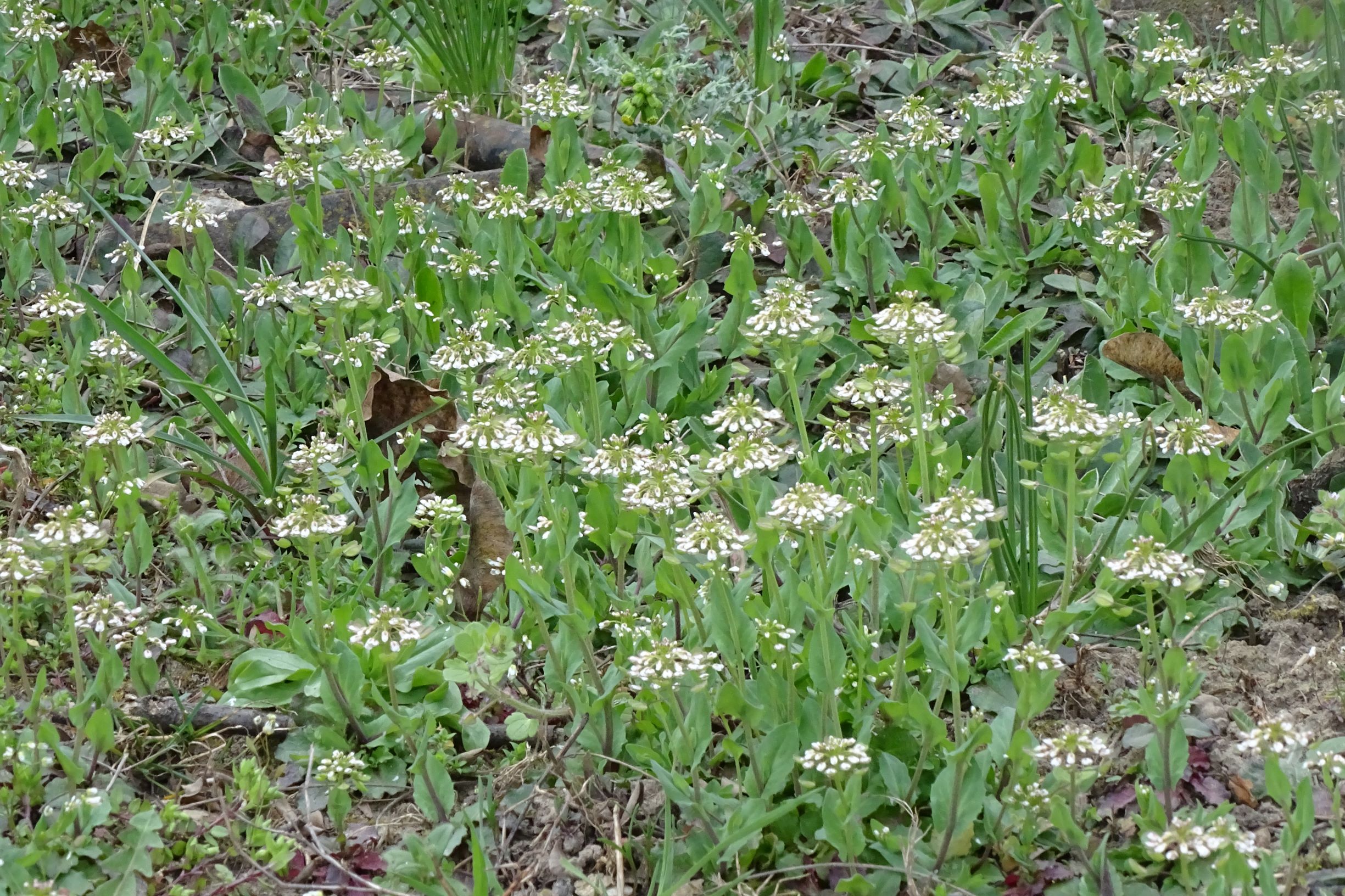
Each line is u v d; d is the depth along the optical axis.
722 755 0.52
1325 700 0.53
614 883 0.51
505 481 0.56
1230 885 0.48
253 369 0.62
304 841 0.51
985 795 0.50
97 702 0.52
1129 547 0.54
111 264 0.65
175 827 0.51
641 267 0.63
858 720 0.51
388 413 0.59
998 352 0.61
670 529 0.52
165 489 0.58
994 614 0.53
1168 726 0.49
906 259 0.66
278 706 0.53
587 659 0.51
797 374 0.60
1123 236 0.62
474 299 0.62
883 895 0.50
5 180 0.63
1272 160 0.63
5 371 0.61
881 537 0.52
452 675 0.51
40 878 0.50
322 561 0.56
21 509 0.57
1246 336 0.59
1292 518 0.57
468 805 0.52
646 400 0.60
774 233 0.67
